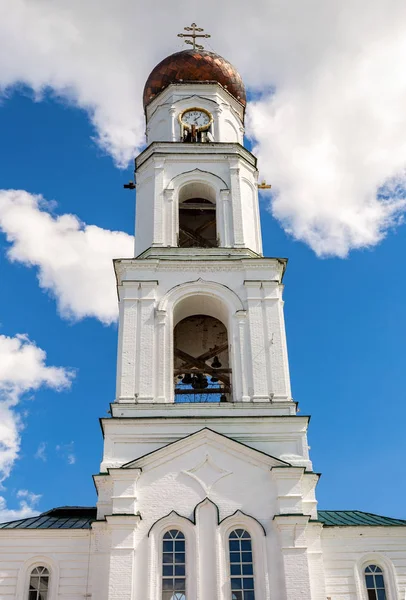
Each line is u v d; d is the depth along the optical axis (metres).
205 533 25.83
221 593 24.72
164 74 40.50
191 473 26.94
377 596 26.67
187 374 33.62
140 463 27.02
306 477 27.36
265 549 25.52
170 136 38.25
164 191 35.75
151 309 31.69
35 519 29.38
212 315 33.75
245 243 34.31
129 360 30.38
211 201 37.12
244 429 28.56
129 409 29.03
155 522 25.95
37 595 26.33
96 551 25.80
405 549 27.36
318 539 26.42
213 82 39.88
